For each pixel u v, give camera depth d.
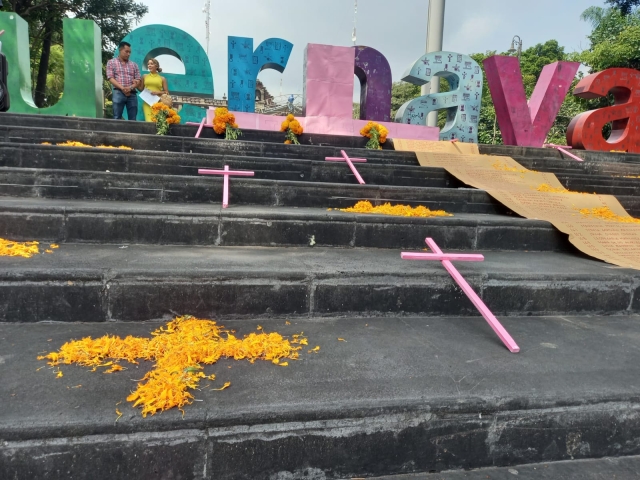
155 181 4.02
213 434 1.43
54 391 1.50
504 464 1.68
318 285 2.46
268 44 9.41
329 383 1.68
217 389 1.59
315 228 3.44
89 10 18.95
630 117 9.37
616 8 19.84
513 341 2.15
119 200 3.96
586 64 18.38
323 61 9.06
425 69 9.75
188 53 9.77
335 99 9.16
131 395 1.49
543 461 1.72
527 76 27.55
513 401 1.66
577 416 1.73
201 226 3.24
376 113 9.80
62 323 2.20
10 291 2.16
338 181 5.59
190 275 2.30
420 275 2.59
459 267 2.88
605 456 1.77
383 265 2.76
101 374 1.64
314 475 1.52
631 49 16.55
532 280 2.76
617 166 7.57
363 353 2.01
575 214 4.46
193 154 5.09
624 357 2.13
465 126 9.92
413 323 2.49
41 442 1.32
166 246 3.13
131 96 7.96
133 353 1.80
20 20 8.23
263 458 1.47
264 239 3.36
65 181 3.86
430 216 4.11
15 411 1.36
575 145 9.41
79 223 3.05
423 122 9.95
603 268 3.12
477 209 4.83
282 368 1.80
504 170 6.34
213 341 1.98
